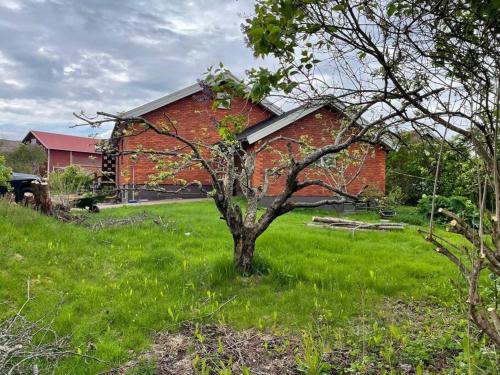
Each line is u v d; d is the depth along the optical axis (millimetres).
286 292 5000
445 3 2264
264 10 2527
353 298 4824
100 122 4508
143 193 17578
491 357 2939
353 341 3631
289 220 11422
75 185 13344
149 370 3207
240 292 5016
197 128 18125
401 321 4195
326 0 2352
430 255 7203
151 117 17703
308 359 3055
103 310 4430
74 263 5973
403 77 2764
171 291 4992
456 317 4207
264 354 3500
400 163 10758
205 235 8312
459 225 2021
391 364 3188
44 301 4586
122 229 8547
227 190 5699
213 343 3723
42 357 3262
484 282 4902
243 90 3145
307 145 6633
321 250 7230
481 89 2408
